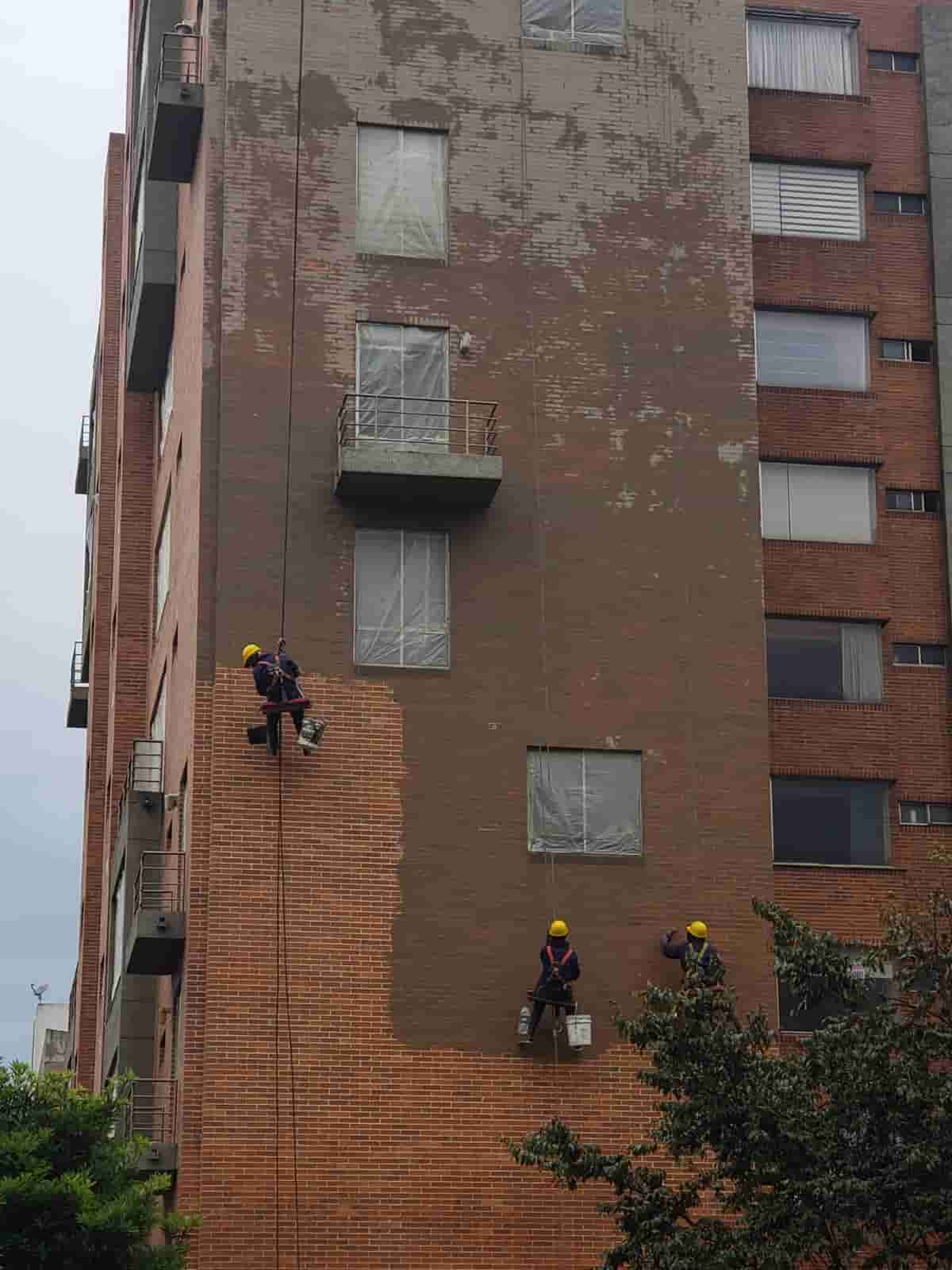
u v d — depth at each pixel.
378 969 36.47
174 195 45.62
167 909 38.56
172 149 41.50
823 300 43.59
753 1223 28.25
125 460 52.03
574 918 37.44
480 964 36.88
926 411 43.53
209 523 37.88
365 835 37.00
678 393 40.38
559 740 38.25
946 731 41.94
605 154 41.22
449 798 37.53
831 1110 28.64
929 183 44.59
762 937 38.06
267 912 36.25
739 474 40.25
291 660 36.50
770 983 37.88
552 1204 35.94
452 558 38.66
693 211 41.34
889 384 43.53
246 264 39.16
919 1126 28.42
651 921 37.72
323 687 37.53
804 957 30.41
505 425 39.50
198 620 37.50
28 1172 30.48
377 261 39.72
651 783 38.41
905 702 41.94
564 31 41.69
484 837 37.50
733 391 40.62
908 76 45.44
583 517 39.41
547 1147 29.95
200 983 35.97
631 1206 29.69
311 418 38.72
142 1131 38.38
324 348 39.09
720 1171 29.31
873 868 40.50
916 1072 28.52
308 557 38.03
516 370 39.84
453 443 39.09
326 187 39.84
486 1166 35.91
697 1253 28.27
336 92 40.31
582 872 37.72
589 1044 36.44
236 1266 34.62
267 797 36.75
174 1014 38.66
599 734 38.41
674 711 38.84
